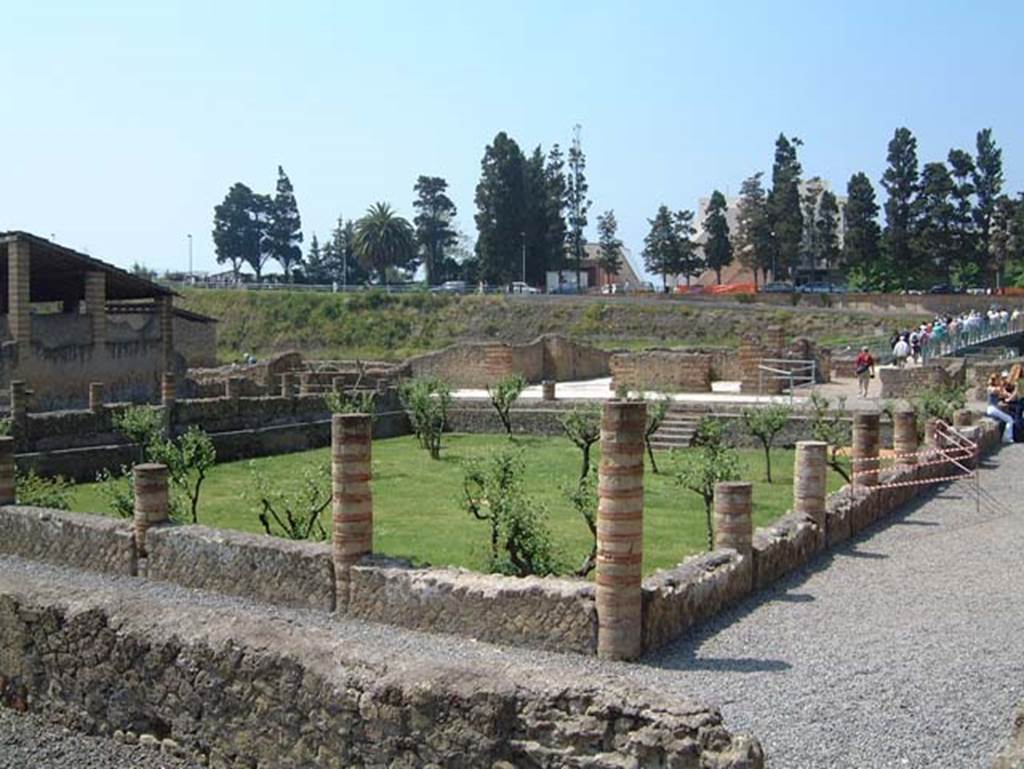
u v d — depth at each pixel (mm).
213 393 40969
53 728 8766
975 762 7742
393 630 11867
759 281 112188
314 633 7871
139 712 8328
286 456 29250
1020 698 9078
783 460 27266
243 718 7707
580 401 34312
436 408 30594
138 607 8602
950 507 18641
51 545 15398
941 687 9367
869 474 17672
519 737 6512
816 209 97938
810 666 10055
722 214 97375
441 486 23250
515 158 90812
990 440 25094
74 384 36312
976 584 13156
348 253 126688
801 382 40312
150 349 39688
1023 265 91812
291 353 46344
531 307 74812
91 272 37250
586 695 6414
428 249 115312
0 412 25578
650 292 86250
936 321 54438
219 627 8055
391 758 6930
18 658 9070
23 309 34438
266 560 13219
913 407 26938
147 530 14445
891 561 14602
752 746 6055
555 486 22531
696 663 10289
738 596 12539
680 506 20203
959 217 83938
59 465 23828
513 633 11219
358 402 31625
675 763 6078
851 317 69938
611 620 10562
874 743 8094
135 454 25828
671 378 39781
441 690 6727
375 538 17125
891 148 84438
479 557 15273
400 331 73750
